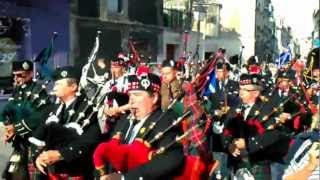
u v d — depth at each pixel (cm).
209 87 424
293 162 319
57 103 487
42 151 437
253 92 518
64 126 433
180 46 2839
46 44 1719
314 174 290
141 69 403
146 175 314
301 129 579
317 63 521
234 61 1194
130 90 350
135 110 349
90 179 440
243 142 494
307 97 615
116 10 2256
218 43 3994
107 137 439
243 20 4244
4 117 568
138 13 2455
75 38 1912
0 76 1536
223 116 502
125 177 317
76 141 424
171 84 660
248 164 500
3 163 759
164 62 676
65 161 432
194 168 330
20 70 577
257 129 495
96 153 335
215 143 505
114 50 2205
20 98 556
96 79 790
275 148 488
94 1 2061
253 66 701
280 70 893
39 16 1697
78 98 456
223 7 4272
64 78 453
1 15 1550
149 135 334
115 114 535
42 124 465
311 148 298
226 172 555
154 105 349
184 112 353
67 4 1834
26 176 550
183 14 2908
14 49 1596
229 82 757
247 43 4256
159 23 2652
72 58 1877
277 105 508
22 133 524
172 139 324
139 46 2461
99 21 2081
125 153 329
